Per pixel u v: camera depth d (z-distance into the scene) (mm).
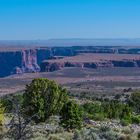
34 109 42719
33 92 43469
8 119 31297
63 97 45312
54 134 32375
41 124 42750
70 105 43156
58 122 44531
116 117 63062
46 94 44281
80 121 42875
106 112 65750
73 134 32094
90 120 52844
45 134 32781
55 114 45125
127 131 38406
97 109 65375
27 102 42625
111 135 29938
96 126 46438
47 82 44844
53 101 44062
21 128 17703
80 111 43594
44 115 43875
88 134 29969
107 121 56000
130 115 62156
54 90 44656
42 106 43062
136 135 34312
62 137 30578
